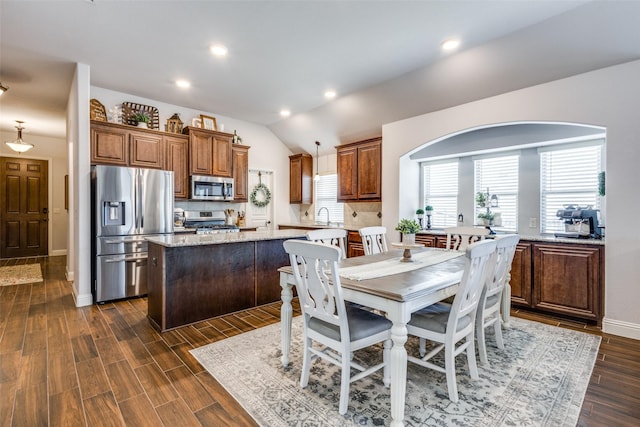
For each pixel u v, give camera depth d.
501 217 4.23
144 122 4.41
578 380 2.02
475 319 2.25
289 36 2.91
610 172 2.77
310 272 1.80
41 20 2.65
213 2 2.42
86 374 2.09
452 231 3.41
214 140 5.09
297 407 1.76
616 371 2.13
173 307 2.89
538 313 3.34
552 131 3.67
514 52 2.98
